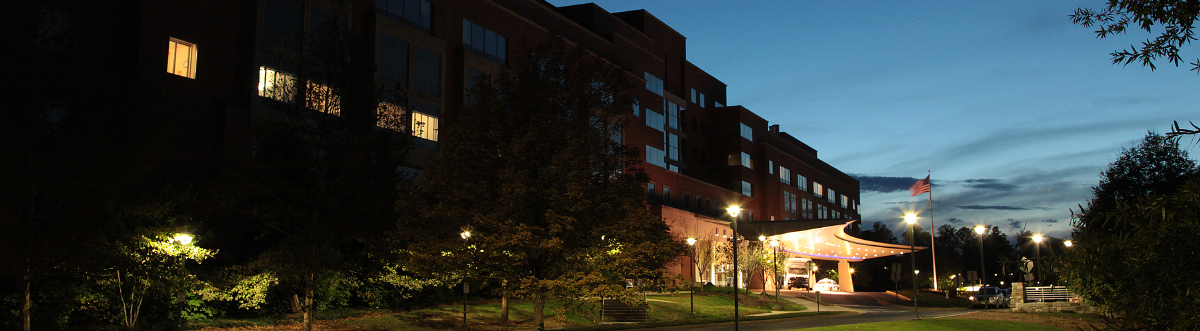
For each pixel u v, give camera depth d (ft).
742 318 113.19
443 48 135.44
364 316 89.56
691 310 120.26
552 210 71.92
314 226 73.87
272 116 75.10
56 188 59.16
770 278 218.38
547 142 74.64
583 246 77.56
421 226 77.30
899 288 310.65
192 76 98.94
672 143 228.22
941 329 75.05
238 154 79.30
